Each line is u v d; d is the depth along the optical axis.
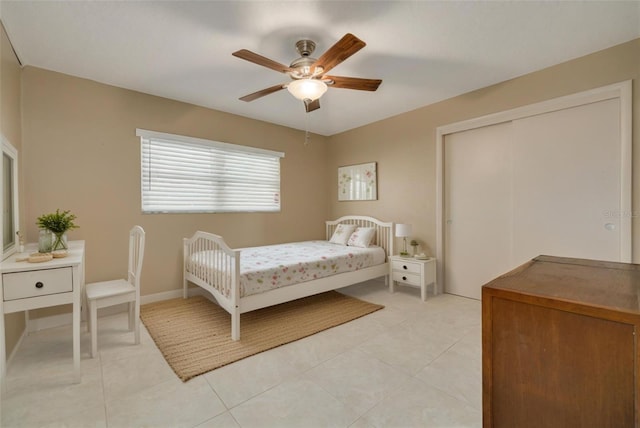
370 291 3.73
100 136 2.89
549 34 2.15
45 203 2.62
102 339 2.34
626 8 1.86
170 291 3.34
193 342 2.29
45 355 2.09
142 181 3.16
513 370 0.89
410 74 2.77
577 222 2.60
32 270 1.63
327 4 1.79
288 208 4.44
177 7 1.82
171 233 3.34
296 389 1.72
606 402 0.75
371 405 1.58
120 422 1.45
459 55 2.43
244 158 3.96
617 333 0.74
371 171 4.25
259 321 2.73
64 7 1.80
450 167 3.50
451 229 3.52
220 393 1.68
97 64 2.54
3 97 1.98
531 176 2.85
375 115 3.96
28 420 1.46
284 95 3.24
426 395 1.66
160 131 3.24
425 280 3.32
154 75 2.75
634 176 2.29
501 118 2.99
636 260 2.29
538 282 1.00
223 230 3.75
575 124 2.60
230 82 2.90
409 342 2.31
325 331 2.53
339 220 4.66
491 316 0.92
